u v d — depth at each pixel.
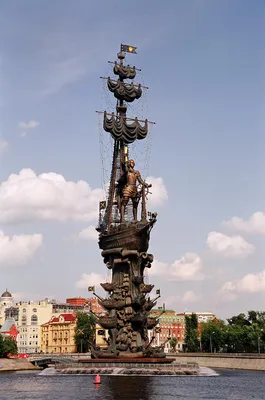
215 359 156.12
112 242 110.38
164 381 83.12
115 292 109.44
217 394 66.19
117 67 123.44
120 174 117.69
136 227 107.69
